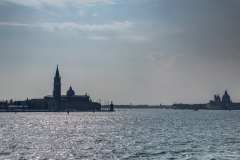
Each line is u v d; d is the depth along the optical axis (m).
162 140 152.50
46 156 107.94
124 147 128.25
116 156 106.81
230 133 188.38
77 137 172.00
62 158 104.19
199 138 160.62
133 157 104.50
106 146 132.12
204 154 109.62
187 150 118.75
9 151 118.25
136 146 131.00
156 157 104.31
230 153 111.69
